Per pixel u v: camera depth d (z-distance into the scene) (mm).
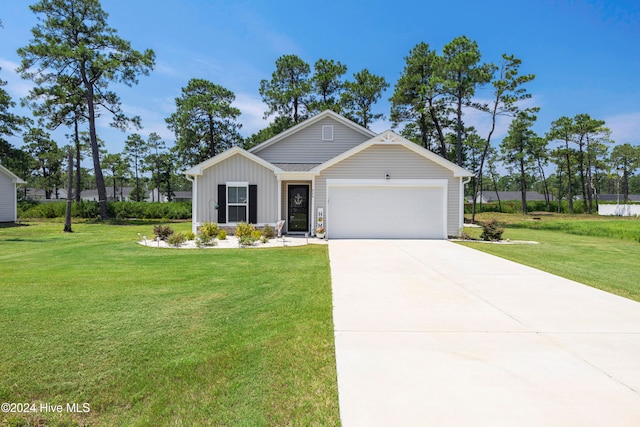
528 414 2625
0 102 27578
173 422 2629
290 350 3754
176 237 11820
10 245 12266
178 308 5145
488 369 3330
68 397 2943
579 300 5691
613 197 76062
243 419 2639
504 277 7332
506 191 81688
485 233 14398
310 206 15406
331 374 3246
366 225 14133
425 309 5176
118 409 2807
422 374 3234
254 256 9688
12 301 5410
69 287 6281
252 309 5129
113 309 5062
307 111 29859
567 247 12695
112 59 24359
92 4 23562
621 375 3236
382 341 3996
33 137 45094
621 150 51688
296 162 16906
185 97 32844
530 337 4133
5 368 3357
